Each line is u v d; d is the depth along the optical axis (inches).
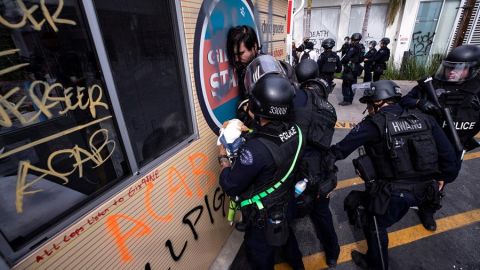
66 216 33.4
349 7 384.5
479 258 81.5
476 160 138.3
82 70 33.6
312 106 63.4
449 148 59.1
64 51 31.4
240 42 67.4
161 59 48.6
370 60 283.7
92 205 36.4
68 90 32.3
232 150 55.3
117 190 40.3
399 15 355.6
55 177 32.1
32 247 29.4
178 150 54.8
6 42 26.4
